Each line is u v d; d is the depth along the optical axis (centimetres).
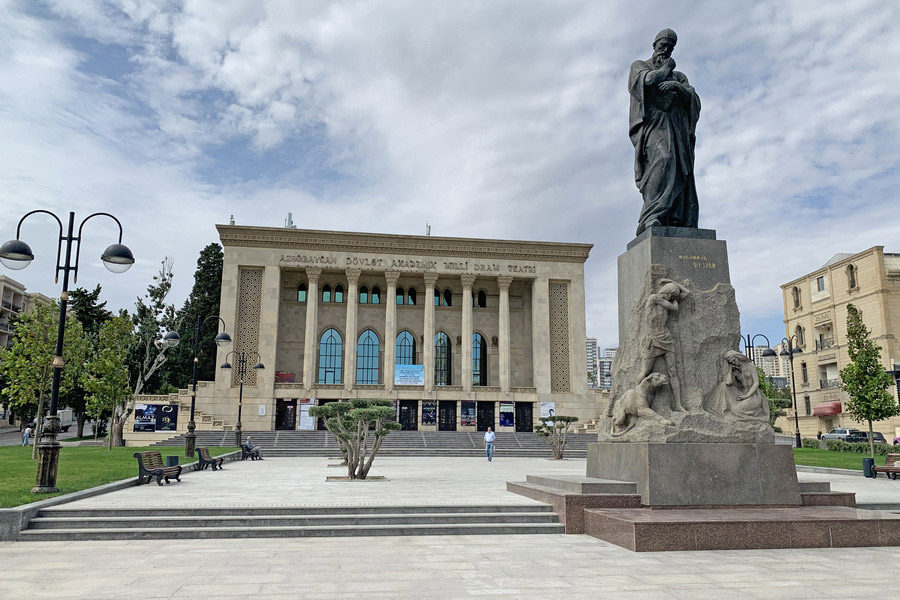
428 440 5294
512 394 6444
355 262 6438
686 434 1318
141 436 5256
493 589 812
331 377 6612
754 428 1340
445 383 6850
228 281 6194
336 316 6712
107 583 845
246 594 789
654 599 763
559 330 6750
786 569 925
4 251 1440
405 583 846
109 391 4253
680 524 1076
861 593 789
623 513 1195
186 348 6812
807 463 3191
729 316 1450
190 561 992
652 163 1573
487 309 6975
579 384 6588
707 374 1415
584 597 773
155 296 5803
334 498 1541
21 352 3378
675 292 1423
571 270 6775
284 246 6334
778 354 5022
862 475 2619
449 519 1315
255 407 5991
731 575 887
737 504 1274
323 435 5334
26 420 6944
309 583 846
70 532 1189
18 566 953
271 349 6119
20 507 1232
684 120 1609
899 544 1109
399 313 6838
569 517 1269
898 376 5072
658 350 1402
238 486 1939
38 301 3591
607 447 1462
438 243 6569
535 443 5309
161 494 1648
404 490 1794
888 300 5438
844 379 3672
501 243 6656
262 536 1229
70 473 2062
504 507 1365
